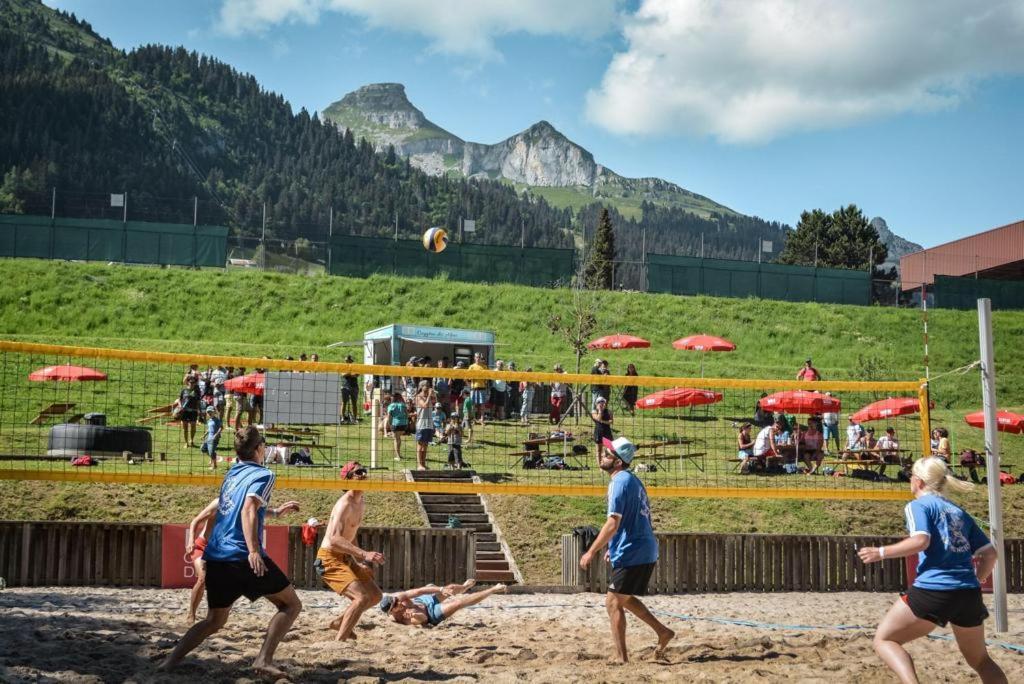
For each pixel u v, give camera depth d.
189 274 45.09
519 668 6.98
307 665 6.87
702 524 18.36
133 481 11.08
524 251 47.88
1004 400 38.59
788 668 7.01
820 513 19.28
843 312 47.53
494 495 18.48
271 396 18.39
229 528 6.21
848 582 14.52
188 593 11.80
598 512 18.33
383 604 8.25
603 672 6.78
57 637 7.36
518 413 27.61
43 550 12.52
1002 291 50.91
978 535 5.85
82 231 45.91
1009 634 9.66
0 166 199.38
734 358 41.66
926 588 5.69
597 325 42.34
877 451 21.09
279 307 42.97
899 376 39.28
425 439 19.73
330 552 7.93
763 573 14.30
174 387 29.23
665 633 7.45
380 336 28.91
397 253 47.12
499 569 16.02
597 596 12.87
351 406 25.19
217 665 6.59
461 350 28.89
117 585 12.52
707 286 49.12
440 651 7.70
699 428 26.86
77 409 25.84
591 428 25.52
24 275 42.59
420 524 17.11
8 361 30.34
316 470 18.91
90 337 37.12
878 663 7.27
